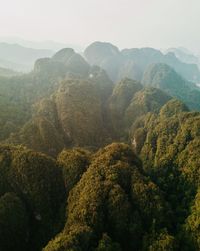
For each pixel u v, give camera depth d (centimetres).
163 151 9325
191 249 5744
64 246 5194
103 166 6925
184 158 8169
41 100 16925
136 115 15788
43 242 6712
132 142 12775
